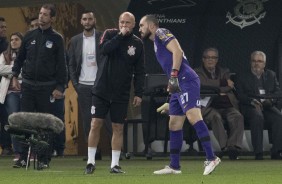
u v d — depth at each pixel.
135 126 46.25
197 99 29.44
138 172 31.64
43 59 34.34
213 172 31.42
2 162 41.31
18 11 54.03
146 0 47.31
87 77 41.75
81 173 30.70
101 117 30.23
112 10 47.44
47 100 34.62
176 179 27.02
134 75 30.94
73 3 51.47
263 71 46.66
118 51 30.06
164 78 44.19
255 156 46.16
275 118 45.72
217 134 44.38
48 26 34.56
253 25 48.81
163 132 45.59
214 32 48.81
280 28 48.91
